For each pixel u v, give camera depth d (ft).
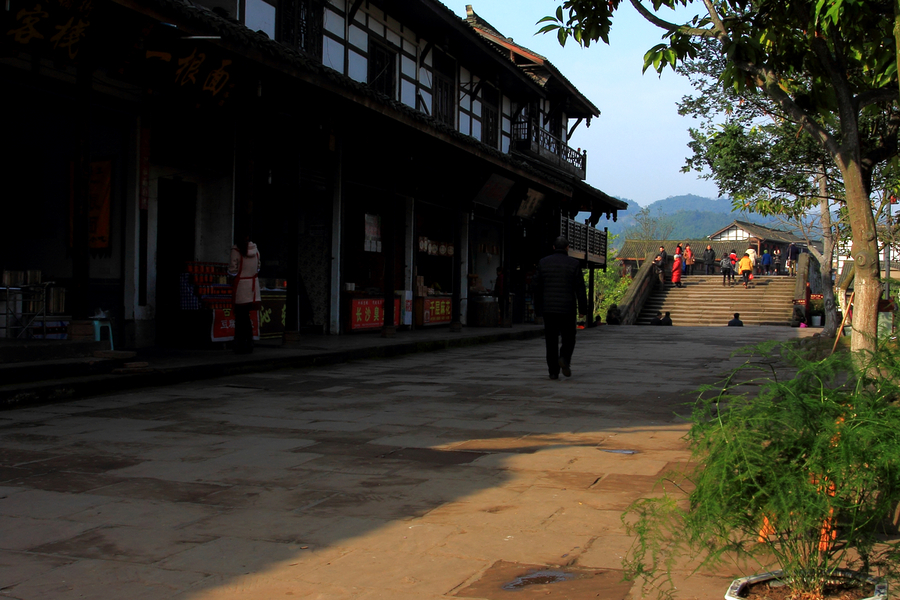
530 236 80.89
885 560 8.47
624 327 79.71
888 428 7.81
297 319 40.16
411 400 25.94
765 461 7.87
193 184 40.04
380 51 57.77
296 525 12.39
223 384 29.01
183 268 38.88
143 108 35.88
